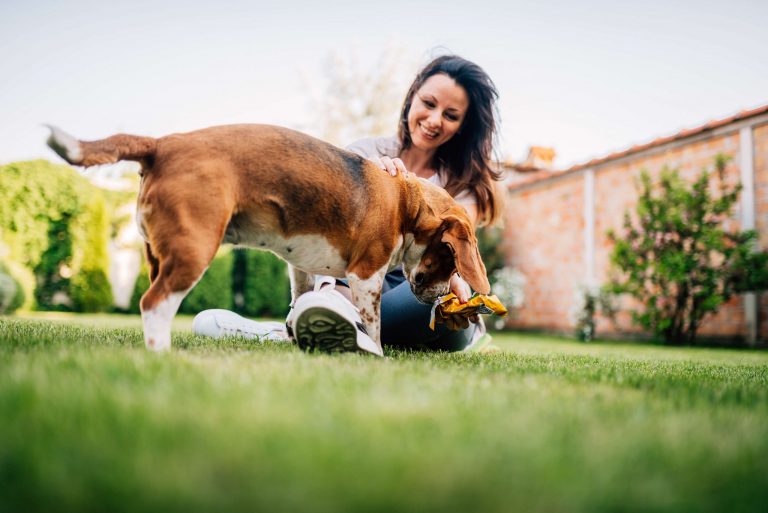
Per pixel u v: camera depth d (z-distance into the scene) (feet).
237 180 7.74
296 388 4.92
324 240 8.73
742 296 27.81
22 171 41.47
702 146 30.50
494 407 4.58
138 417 3.55
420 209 9.77
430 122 12.84
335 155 8.91
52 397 3.97
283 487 2.61
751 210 27.94
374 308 9.29
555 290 40.98
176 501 2.43
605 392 5.98
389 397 4.65
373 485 2.69
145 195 7.36
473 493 2.68
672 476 3.10
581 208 38.73
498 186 14.35
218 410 3.85
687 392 6.28
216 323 12.34
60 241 42.78
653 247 30.07
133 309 46.11
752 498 2.87
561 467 3.08
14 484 2.58
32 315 33.73
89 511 2.38
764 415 5.09
